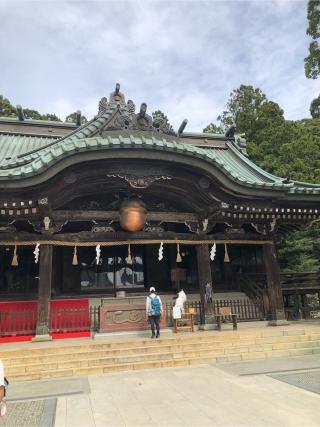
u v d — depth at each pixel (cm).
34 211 1252
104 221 1398
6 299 1592
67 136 1518
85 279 1734
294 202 1498
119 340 1159
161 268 1834
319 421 546
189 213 1488
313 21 3016
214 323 1404
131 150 1173
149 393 726
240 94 3841
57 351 1030
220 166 1270
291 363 979
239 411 599
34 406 661
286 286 1767
